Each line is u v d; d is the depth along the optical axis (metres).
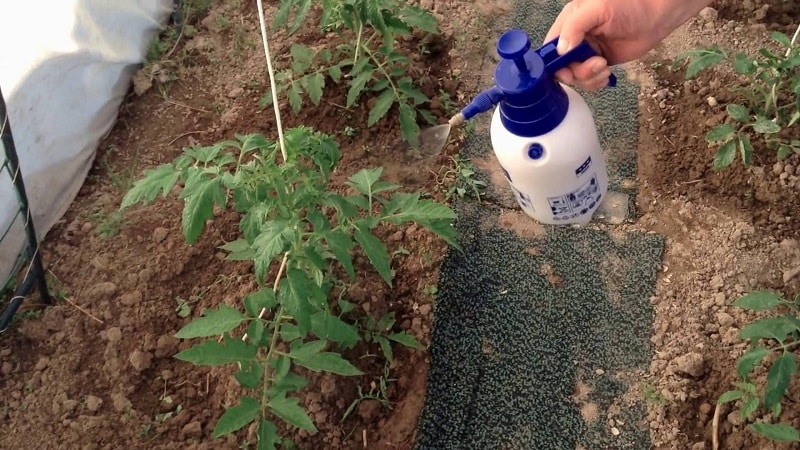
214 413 1.24
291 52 1.61
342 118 1.54
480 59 1.62
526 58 1.07
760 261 1.31
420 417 1.24
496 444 1.22
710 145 1.42
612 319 1.31
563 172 1.20
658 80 1.54
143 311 1.35
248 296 1.12
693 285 1.31
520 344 1.30
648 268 1.34
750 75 1.44
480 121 1.54
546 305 1.33
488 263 1.38
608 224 1.40
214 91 1.64
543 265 1.37
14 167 1.23
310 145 1.13
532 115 1.12
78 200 1.52
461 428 1.23
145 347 1.31
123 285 1.38
